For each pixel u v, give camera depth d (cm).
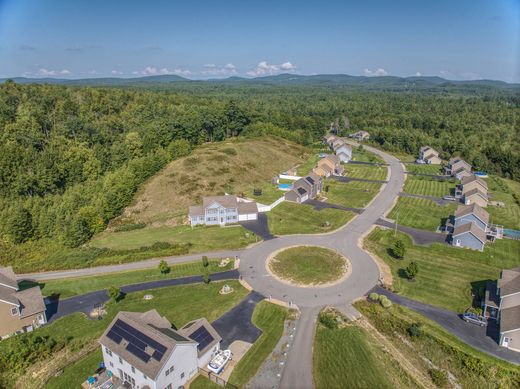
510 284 5294
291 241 7950
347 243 7806
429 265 6869
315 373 4419
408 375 4394
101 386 4241
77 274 6838
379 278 6450
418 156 16288
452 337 4991
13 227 7850
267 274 6662
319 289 6169
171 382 4091
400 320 5325
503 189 11669
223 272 6762
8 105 12938
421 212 9494
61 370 4534
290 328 5216
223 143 14862
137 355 4106
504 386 4281
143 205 9912
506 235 8038
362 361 4562
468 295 5919
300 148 16138
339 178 12762
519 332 4662
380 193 11075
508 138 17625
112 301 5934
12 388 4350
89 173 10775
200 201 10225
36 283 6550
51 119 12975
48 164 9812
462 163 13075
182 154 12900
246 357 4678
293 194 10162
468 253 7294
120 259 7231
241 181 11719
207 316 5497
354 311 5584
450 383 4331
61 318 5559
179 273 6775
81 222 8175
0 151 9550
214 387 4253
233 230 8525
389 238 8006
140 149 12525
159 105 17412
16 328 5175
